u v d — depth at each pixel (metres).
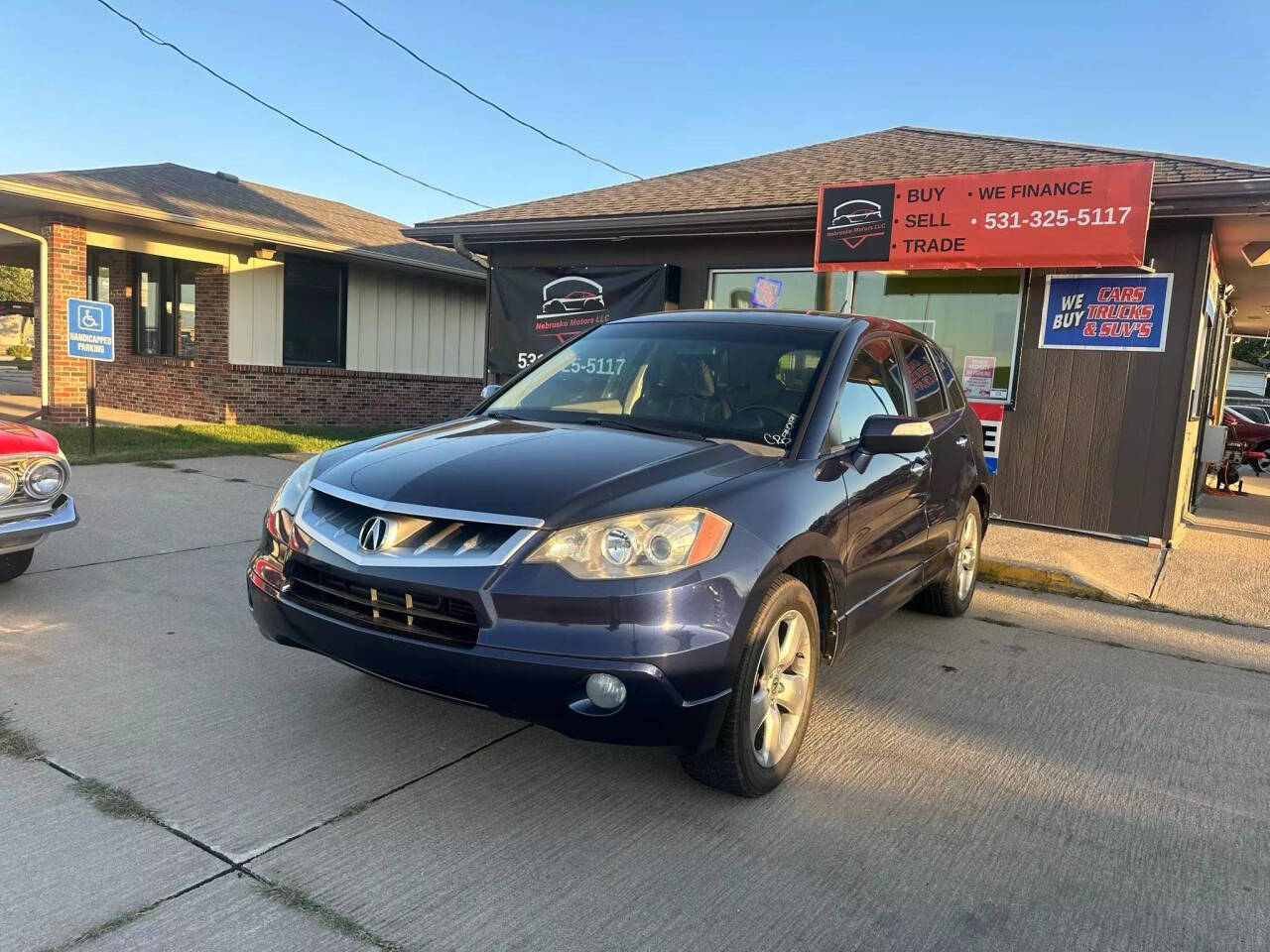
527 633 2.71
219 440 12.16
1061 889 2.73
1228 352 15.09
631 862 2.77
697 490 3.00
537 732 3.66
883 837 2.98
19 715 3.58
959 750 3.71
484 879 2.64
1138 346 7.71
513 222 10.26
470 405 19.75
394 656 2.87
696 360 4.16
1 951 2.22
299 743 3.46
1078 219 7.22
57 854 2.64
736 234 9.44
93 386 10.20
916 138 11.01
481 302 19.89
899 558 4.22
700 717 2.80
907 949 2.41
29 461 4.75
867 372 4.24
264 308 15.42
